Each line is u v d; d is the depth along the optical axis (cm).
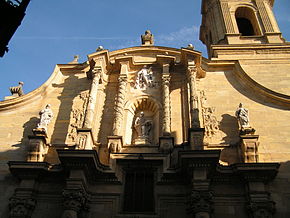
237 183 1581
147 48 2295
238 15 2844
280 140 1769
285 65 2178
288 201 1527
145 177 1675
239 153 1711
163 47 2283
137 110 2053
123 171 1667
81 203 1479
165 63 2111
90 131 1733
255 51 2286
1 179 1697
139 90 2058
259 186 1521
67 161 1543
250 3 2772
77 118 1939
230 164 1677
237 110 1838
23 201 1550
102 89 2069
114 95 2066
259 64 2205
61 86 2144
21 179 1628
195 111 1805
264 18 2614
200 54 2067
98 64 2088
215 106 1950
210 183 1565
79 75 2200
